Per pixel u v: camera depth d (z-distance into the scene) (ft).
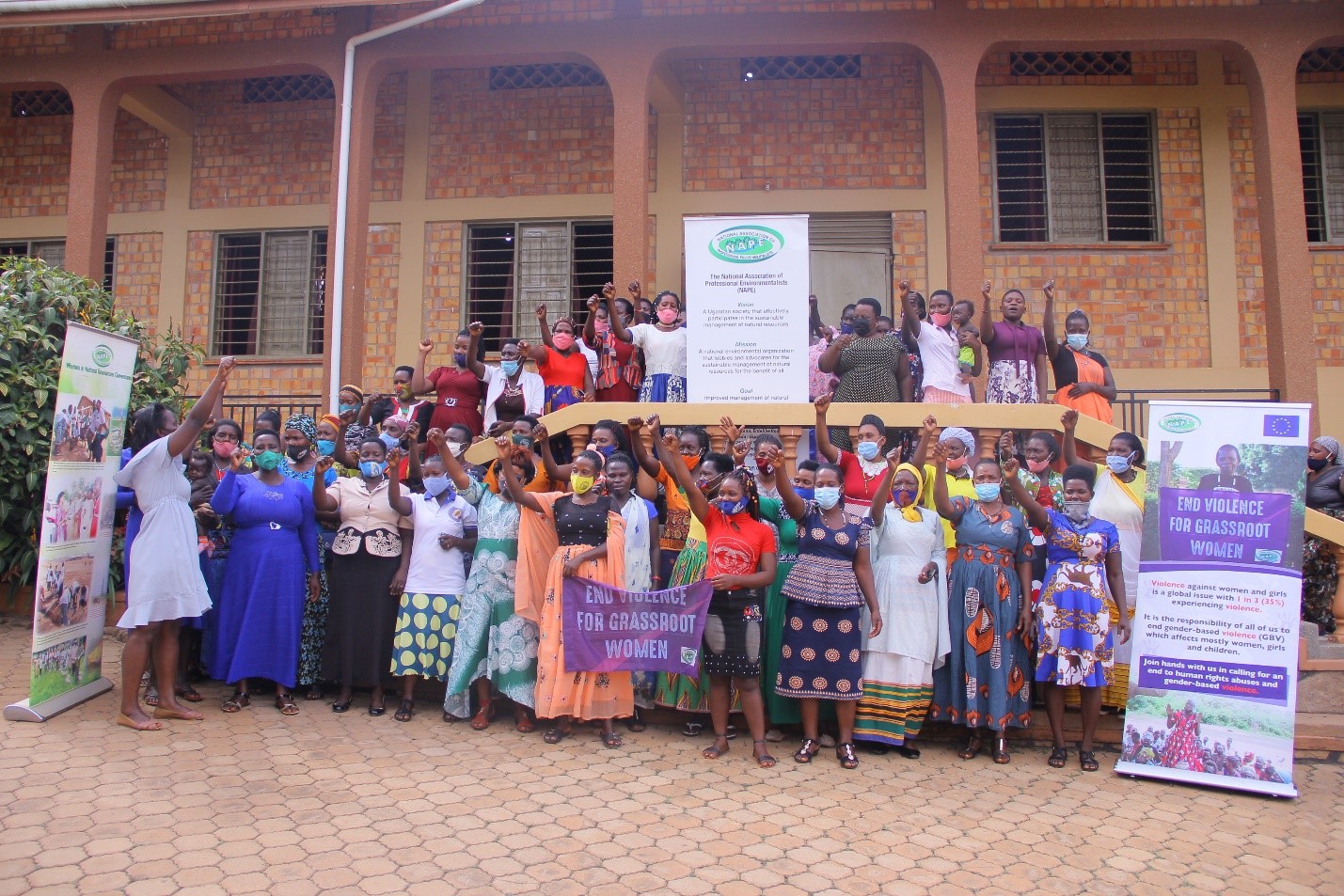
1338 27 30.14
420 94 38.17
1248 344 34.91
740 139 36.50
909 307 23.89
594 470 18.40
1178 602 18.20
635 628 18.06
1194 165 35.65
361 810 14.46
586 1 31.71
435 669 19.54
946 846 14.03
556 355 25.49
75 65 34.37
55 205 40.09
